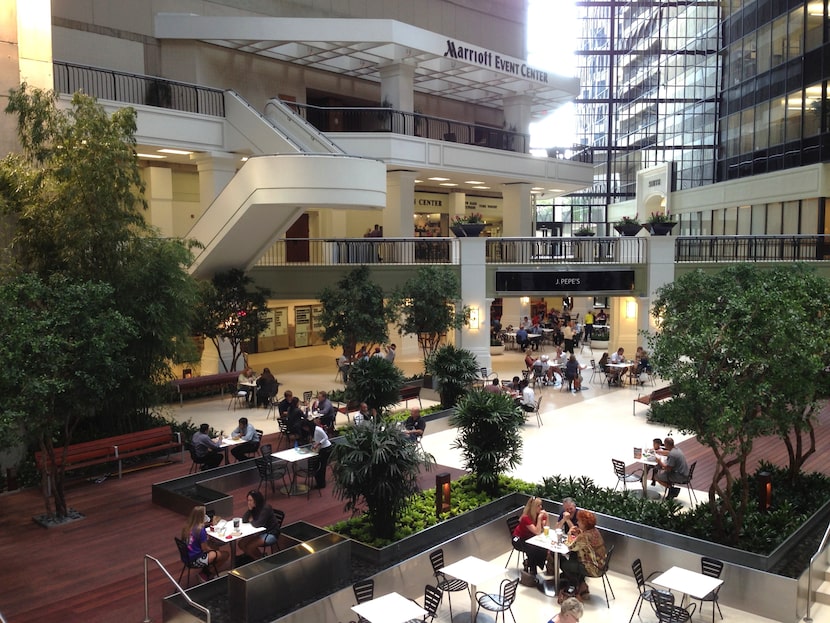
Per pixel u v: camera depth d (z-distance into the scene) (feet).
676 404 30.78
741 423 28.96
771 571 28.81
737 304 29.89
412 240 80.38
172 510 38.42
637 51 160.76
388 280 80.53
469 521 34.53
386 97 91.61
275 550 31.27
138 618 26.86
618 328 91.20
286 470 42.34
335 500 40.14
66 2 73.46
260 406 64.44
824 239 87.92
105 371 35.12
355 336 68.95
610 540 32.22
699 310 31.40
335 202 60.80
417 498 37.52
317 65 94.79
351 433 32.09
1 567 31.42
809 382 30.73
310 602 27.09
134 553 32.89
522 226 111.55
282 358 94.53
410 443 32.14
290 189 60.18
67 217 41.88
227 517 36.76
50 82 47.91
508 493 38.78
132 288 44.91
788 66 98.02
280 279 83.41
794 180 96.37
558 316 115.24
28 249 43.14
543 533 30.19
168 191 86.79
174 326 47.34
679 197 131.44
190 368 74.74
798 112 95.91
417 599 29.63
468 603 29.35
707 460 48.47
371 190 62.75
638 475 42.80
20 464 43.86
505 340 101.96
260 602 25.53
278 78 91.71
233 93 77.66
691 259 85.81
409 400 66.85
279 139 72.84
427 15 105.29
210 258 67.92
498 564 32.96
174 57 81.87
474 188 122.21
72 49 74.08
